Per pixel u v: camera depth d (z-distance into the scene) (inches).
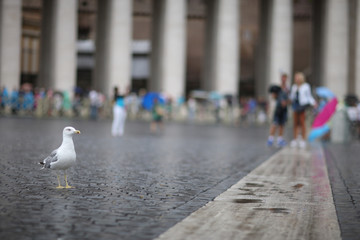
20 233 261.3
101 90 1979.6
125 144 820.6
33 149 663.1
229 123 1963.6
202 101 2274.9
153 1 2062.0
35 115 1731.1
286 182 459.8
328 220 306.7
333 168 578.9
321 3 2212.1
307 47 2758.4
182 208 332.5
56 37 1862.7
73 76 1886.1
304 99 885.8
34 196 355.6
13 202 333.4
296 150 829.2
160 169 524.4
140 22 2741.1
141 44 2428.6
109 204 337.7
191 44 2834.6
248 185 436.5
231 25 2074.3
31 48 2448.3
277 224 294.5
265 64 2151.8
